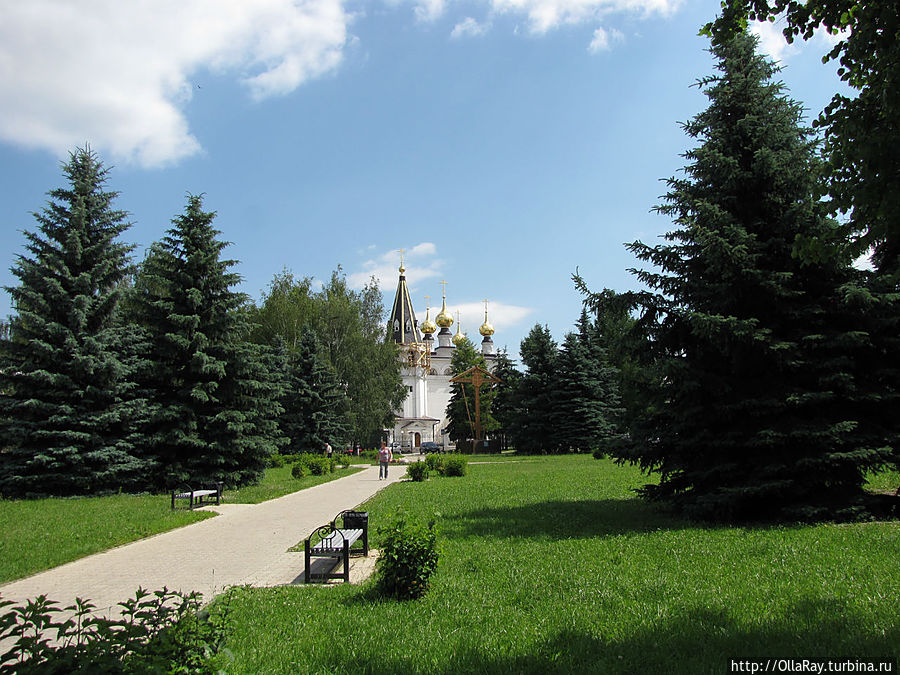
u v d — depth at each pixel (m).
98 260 21.94
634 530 11.11
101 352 20.59
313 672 4.96
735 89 12.53
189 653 3.54
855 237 6.62
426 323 97.62
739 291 11.85
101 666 3.11
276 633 5.98
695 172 13.17
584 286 13.09
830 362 11.26
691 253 12.69
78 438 19.75
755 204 12.63
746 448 11.93
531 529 11.61
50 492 19.75
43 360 20.48
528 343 50.94
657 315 12.66
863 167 5.71
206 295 22.75
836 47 6.12
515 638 5.56
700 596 6.55
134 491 20.98
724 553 8.62
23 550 10.50
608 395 47.91
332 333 48.31
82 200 21.73
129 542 11.66
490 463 36.97
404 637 5.71
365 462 45.12
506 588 7.30
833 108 6.09
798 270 11.91
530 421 48.91
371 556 10.11
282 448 40.88
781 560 8.01
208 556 10.29
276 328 45.78
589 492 18.05
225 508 16.75
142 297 22.06
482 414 61.59
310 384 42.09
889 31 5.49
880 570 7.22
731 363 12.26
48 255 20.62
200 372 21.59
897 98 5.35
